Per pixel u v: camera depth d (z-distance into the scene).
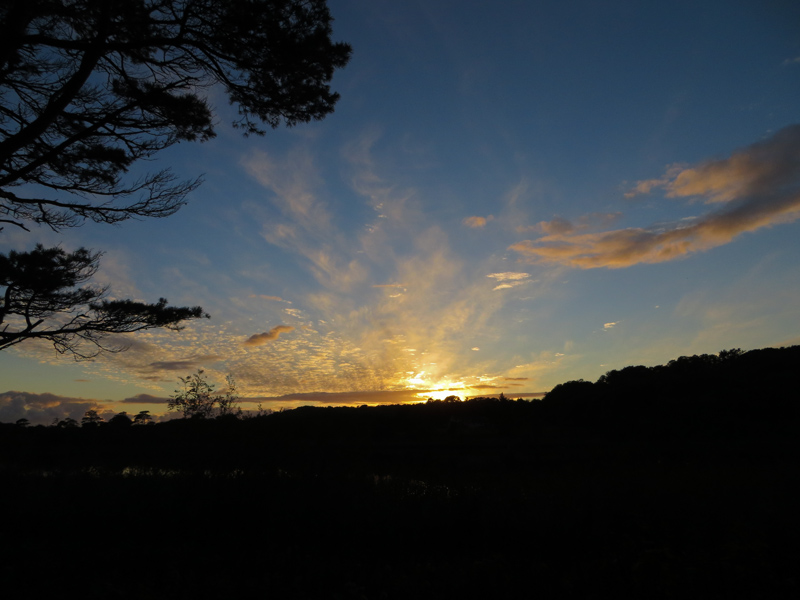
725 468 14.46
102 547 7.57
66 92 7.38
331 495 8.55
